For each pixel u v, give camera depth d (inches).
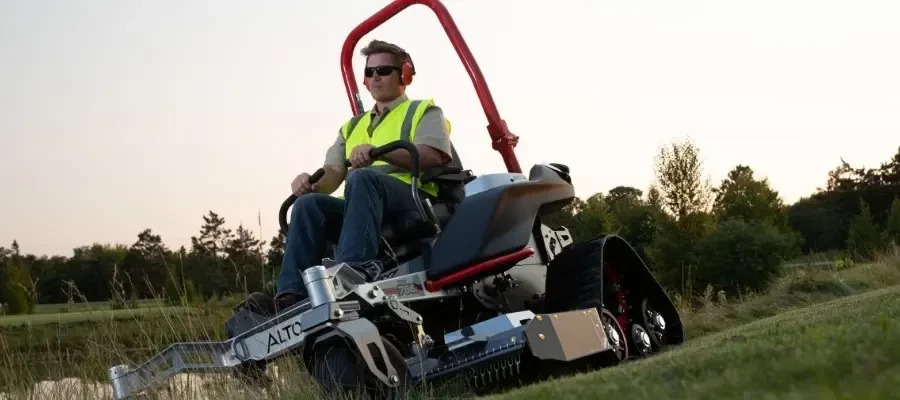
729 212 1043.3
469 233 150.0
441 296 151.6
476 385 140.8
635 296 189.0
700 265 567.8
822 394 57.4
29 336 177.2
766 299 352.8
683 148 710.5
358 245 142.9
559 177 176.7
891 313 103.5
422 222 152.9
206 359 138.9
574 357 139.0
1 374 168.1
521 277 169.8
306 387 130.7
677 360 90.8
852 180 3134.8
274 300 147.2
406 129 167.2
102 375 167.6
